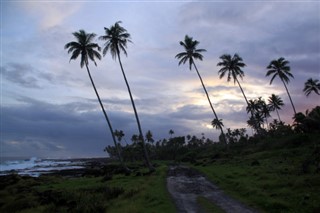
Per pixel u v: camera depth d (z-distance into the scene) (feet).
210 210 50.90
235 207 51.83
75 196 81.15
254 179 78.89
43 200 84.69
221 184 81.76
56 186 129.39
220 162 174.50
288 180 67.72
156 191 74.23
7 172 355.15
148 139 486.79
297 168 86.79
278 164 112.16
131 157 457.27
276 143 195.11
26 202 85.15
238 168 119.96
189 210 51.80
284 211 45.11
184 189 78.64
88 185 117.50
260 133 289.53
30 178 187.52
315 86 264.52
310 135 179.52
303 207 45.39
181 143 461.37
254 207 50.75
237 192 66.54
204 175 112.68
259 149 201.77
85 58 169.48
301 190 56.44
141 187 84.58
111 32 169.48
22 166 574.15
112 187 91.91
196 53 207.62
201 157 291.17
